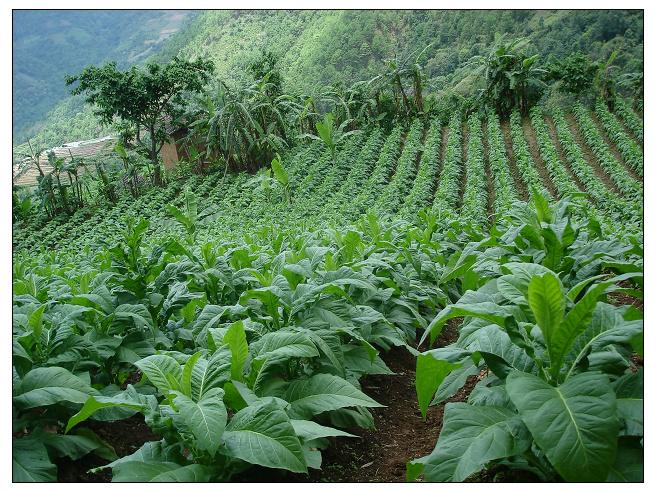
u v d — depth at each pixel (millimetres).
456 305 2855
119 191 30484
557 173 20125
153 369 2906
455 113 31547
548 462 2484
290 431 2633
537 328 2652
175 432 2719
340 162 27766
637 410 2326
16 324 3482
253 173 30844
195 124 30469
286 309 3857
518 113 29578
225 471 2717
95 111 30703
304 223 18594
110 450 3197
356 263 4957
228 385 2939
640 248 4145
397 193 22000
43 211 28734
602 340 2537
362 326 4441
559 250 4234
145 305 4246
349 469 3340
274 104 31922
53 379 2879
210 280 4777
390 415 4113
